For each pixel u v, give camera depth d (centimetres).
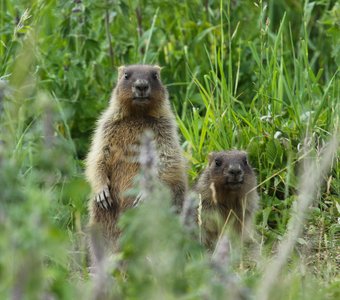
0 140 825
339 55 1458
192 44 1606
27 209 658
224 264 747
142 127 1271
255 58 1465
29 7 1557
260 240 1187
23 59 1209
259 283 819
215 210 1223
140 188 807
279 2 1677
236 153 1245
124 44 1623
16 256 647
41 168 804
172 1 1644
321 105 1368
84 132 1518
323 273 996
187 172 1320
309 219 1200
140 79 1259
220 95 1432
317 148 1297
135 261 761
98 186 1244
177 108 1575
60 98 1513
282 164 1332
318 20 1612
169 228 702
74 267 1023
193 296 723
